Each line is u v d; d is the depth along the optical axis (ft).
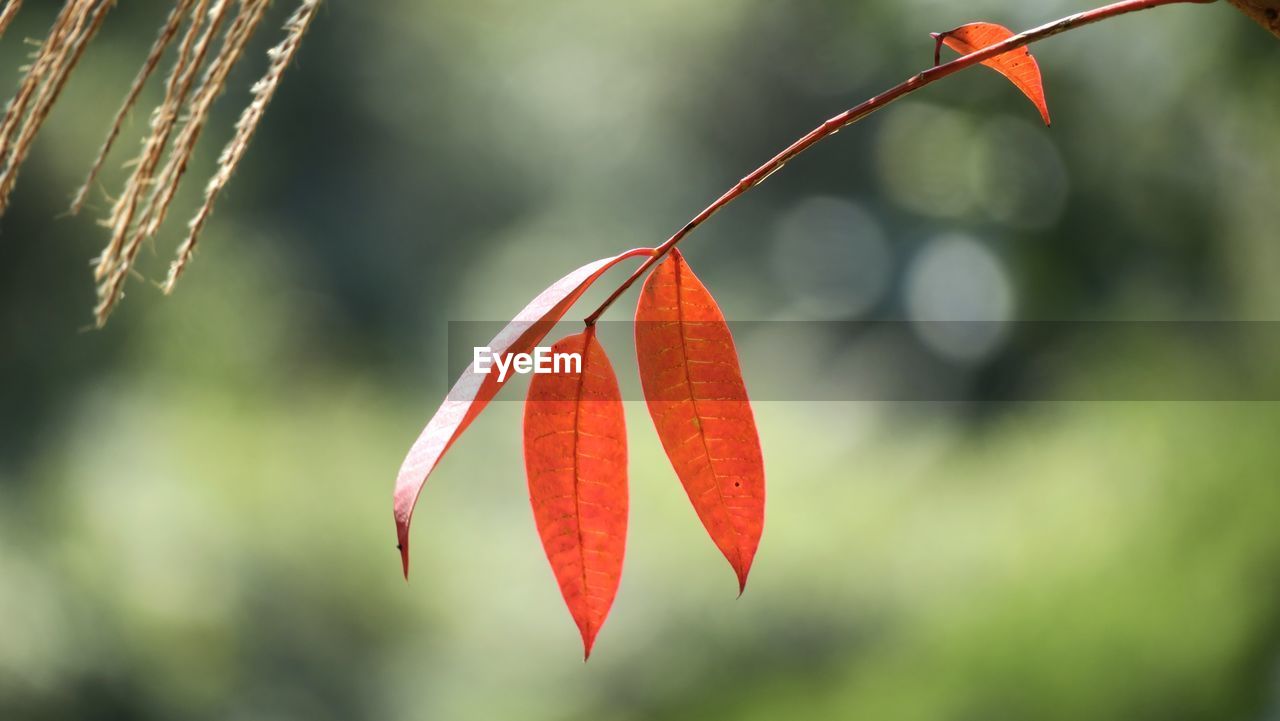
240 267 20.92
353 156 29.45
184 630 13.03
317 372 24.00
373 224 29.68
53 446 14.89
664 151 28.02
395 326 29.53
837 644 10.64
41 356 15.23
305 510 15.87
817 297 22.22
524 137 31.50
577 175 30.94
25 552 12.43
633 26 28.63
